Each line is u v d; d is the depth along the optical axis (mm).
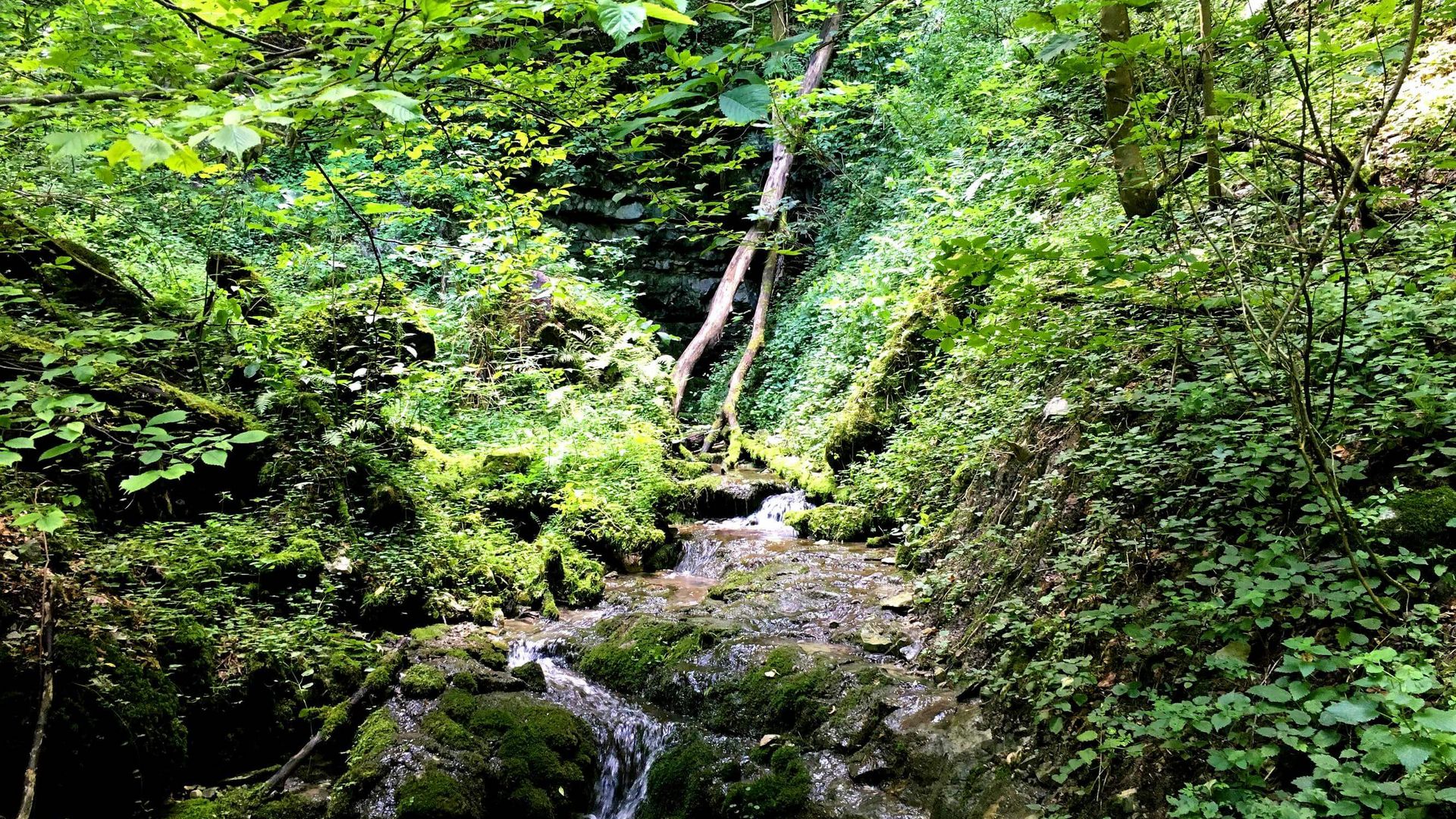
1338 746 2611
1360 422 3428
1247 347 3979
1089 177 2996
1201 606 3207
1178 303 3752
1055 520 4609
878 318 9914
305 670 4430
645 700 5000
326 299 8109
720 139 3654
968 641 4590
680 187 3926
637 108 2801
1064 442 5070
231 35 2236
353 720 4324
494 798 4008
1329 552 3125
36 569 3662
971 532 5691
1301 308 3621
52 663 3299
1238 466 3496
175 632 3979
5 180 5273
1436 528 2920
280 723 4172
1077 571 4102
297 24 2186
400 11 2203
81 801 3303
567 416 9180
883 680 4488
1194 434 3957
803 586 6262
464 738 4176
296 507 5516
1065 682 3584
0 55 2814
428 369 8766
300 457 5848
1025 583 4531
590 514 7480
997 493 5617
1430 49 5125
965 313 8156
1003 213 8570
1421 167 4438
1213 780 2738
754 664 4887
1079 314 5227
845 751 4090
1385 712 2439
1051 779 3371
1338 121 4617
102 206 6938
